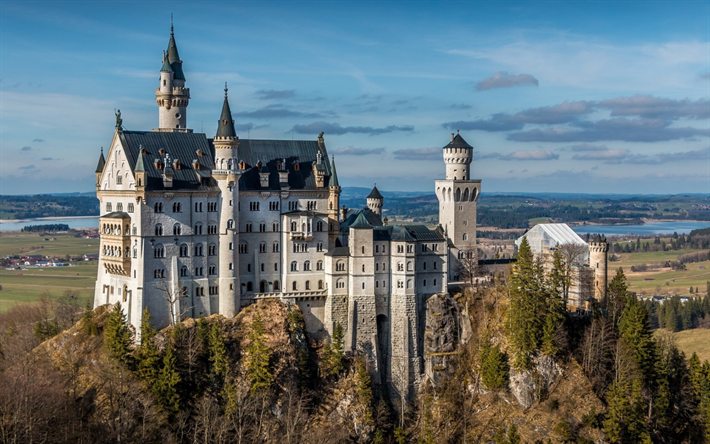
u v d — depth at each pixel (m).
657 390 194.75
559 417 181.62
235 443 167.25
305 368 185.62
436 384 198.75
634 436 178.50
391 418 192.75
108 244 188.75
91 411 161.75
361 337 197.88
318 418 182.12
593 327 196.00
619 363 188.50
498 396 188.38
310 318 199.12
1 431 140.38
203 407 164.50
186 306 184.75
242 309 190.88
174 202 182.62
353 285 197.50
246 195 194.00
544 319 194.62
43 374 168.50
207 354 177.00
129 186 182.12
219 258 188.62
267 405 174.50
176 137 191.75
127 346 172.00
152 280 180.50
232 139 187.75
